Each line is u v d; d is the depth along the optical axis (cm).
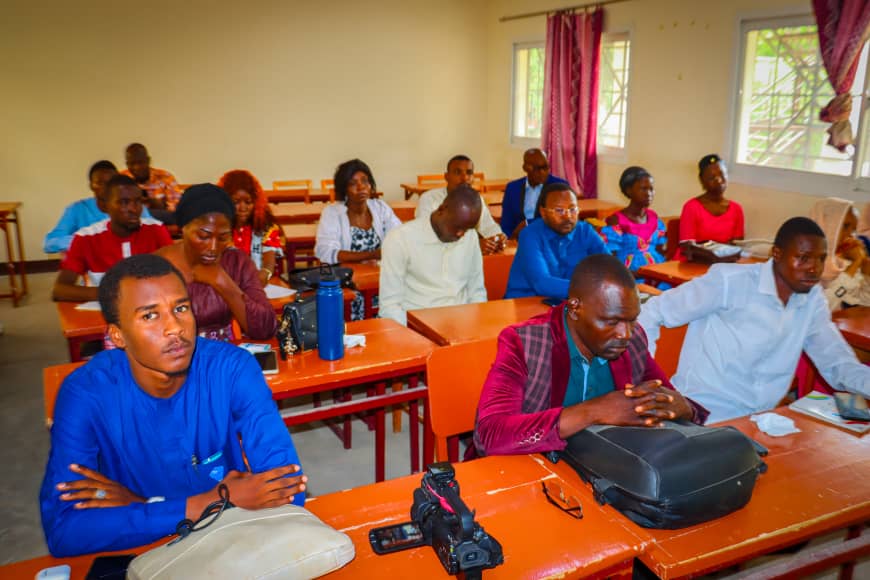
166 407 127
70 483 116
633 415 135
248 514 110
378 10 760
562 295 287
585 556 115
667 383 171
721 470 124
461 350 189
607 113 655
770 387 206
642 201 395
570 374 159
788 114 475
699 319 211
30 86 638
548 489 135
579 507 128
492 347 193
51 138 653
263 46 718
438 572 111
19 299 567
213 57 700
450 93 815
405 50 781
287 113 743
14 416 339
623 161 627
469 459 171
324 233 371
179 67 689
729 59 504
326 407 215
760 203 496
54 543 114
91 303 279
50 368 189
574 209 292
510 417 146
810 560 135
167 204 561
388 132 795
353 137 779
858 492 138
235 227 349
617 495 127
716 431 132
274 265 363
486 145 848
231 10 698
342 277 293
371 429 322
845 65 412
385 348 227
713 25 514
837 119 423
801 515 129
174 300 118
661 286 373
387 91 783
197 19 687
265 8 711
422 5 779
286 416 209
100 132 670
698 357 212
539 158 473
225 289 212
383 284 286
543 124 704
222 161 726
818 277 189
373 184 375
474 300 308
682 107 553
